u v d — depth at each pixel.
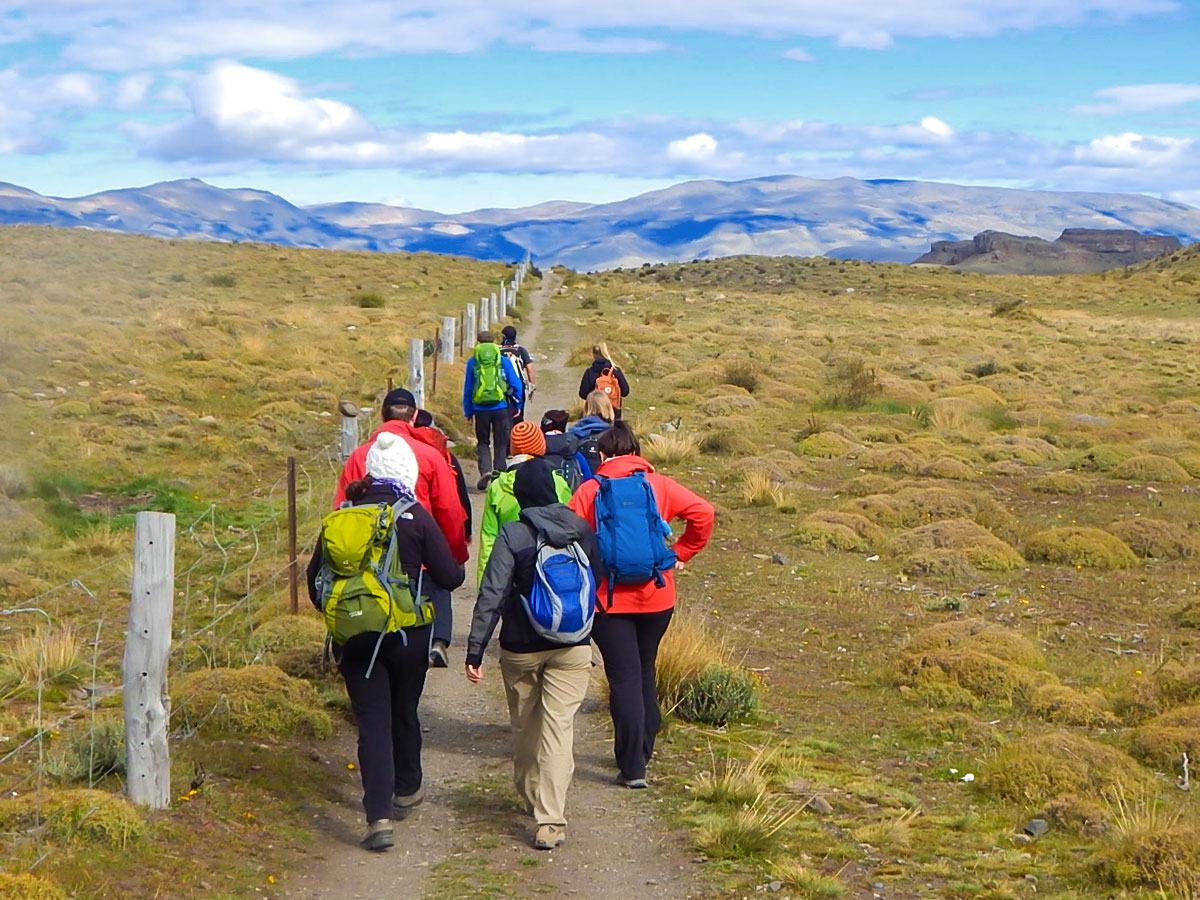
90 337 23.52
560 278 66.31
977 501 16.12
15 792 5.50
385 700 5.57
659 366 29.16
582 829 5.89
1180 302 77.56
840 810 6.37
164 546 5.36
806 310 53.19
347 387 21.92
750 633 10.35
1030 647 9.47
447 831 5.83
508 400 14.20
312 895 4.92
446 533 6.38
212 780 6.00
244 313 31.67
